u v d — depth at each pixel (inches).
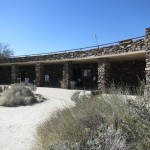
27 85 729.6
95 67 832.9
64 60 776.3
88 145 119.6
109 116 139.8
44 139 175.5
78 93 397.7
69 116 179.3
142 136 104.7
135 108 120.1
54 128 186.9
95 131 131.3
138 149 100.3
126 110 127.6
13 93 539.2
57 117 229.1
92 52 647.1
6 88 668.7
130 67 708.0
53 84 981.2
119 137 112.0
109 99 152.1
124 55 558.9
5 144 226.7
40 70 906.1
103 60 617.6
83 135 133.6
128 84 700.0
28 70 1114.1
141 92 142.3
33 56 916.6
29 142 222.2
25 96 542.3
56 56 804.6
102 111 151.3
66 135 147.6
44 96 599.8
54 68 989.8
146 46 428.5
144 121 108.7
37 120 332.8
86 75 862.5
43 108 450.9
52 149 123.4
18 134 259.9
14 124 313.3
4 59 1066.1
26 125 303.1
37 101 538.6
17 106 490.6
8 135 259.9
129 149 105.1
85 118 152.2
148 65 421.1
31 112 414.6
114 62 755.4
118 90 163.9
